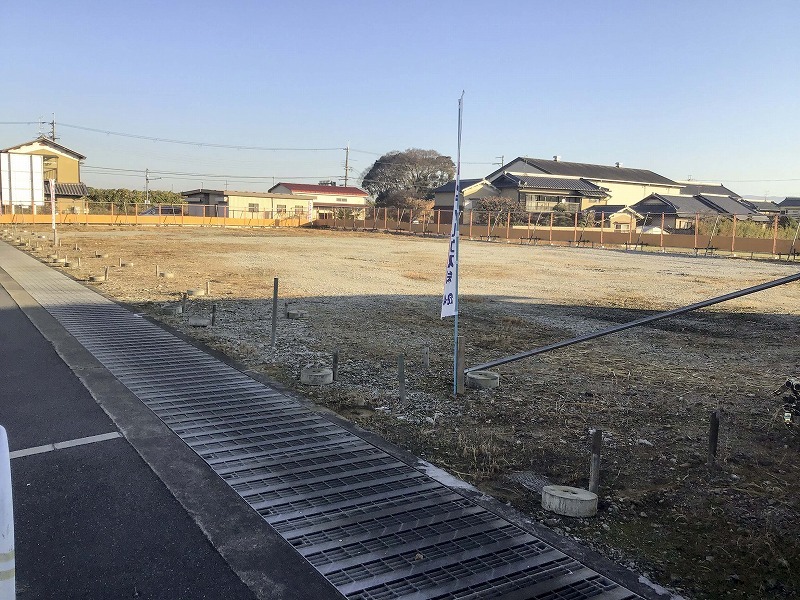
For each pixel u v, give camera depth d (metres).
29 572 3.01
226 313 10.87
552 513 3.87
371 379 6.84
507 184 52.44
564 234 38.25
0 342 7.97
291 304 12.09
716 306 13.68
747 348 9.10
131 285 14.36
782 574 3.25
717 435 4.86
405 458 4.66
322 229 50.50
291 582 3.04
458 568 3.24
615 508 3.93
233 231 43.44
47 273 16.03
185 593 2.90
